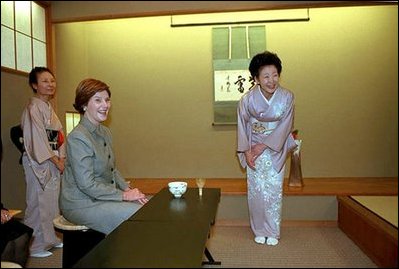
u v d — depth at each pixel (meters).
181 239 1.56
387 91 4.38
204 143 4.61
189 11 3.18
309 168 4.48
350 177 4.40
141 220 1.84
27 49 3.27
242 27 4.45
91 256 1.39
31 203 2.76
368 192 3.35
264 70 2.59
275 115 2.73
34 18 3.37
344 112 4.43
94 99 2.20
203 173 4.62
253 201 2.91
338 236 3.04
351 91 4.41
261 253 2.69
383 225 2.36
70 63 4.11
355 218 2.85
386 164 4.42
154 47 4.61
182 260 1.35
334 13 4.38
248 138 2.87
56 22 3.45
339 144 4.45
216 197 2.37
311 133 4.46
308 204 3.35
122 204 2.13
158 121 4.66
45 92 2.84
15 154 3.10
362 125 4.42
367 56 4.38
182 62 4.59
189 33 4.56
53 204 2.85
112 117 4.69
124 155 4.71
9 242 1.85
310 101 4.45
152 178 4.62
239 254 2.68
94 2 3.35
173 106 4.63
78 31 4.37
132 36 4.62
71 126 4.04
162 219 1.85
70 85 4.09
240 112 2.83
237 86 4.48
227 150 4.58
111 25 4.63
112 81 4.66
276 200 2.86
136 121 4.68
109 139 2.39
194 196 2.39
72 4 3.38
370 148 4.43
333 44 4.40
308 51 4.42
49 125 2.87
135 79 4.65
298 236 3.06
